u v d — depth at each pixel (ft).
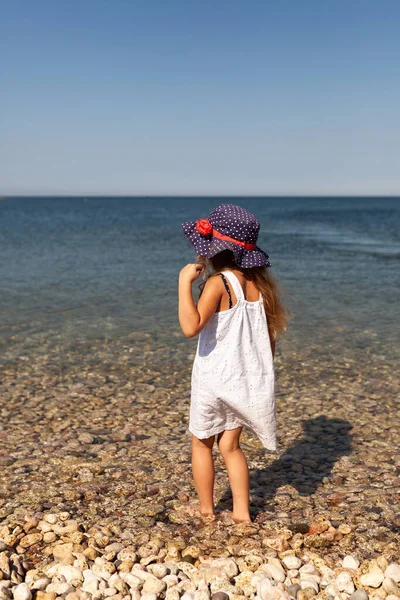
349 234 127.85
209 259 10.77
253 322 10.69
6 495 12.66
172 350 26.63
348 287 47.39
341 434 16.87
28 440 16.30
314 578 9.29
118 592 8.77
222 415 10.73
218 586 8.90
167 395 20.56
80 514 11.75
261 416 10.62
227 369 10.46
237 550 10.09
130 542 10.49
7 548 10.09
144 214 270.05
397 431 17.03
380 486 13.20
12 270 57.47
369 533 10.78
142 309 36.60
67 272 56.18
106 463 14.67
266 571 9.33
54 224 168.25
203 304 10.28
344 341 28.32
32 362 24.61
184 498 12.51
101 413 18.67
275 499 12.54
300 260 70.49
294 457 15.19
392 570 9.22
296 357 25.48
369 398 20.11
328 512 11.77
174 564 9.61
